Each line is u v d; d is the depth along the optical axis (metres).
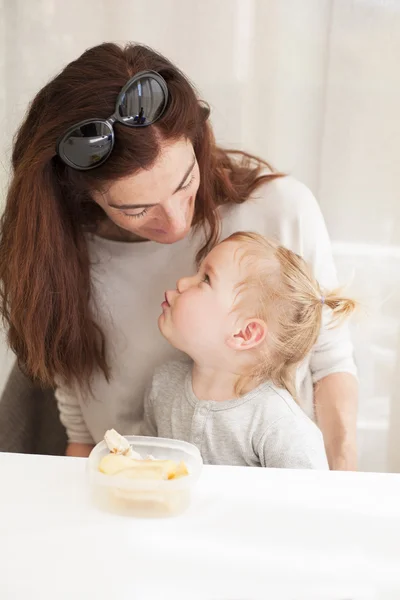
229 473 0.72
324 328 1.13
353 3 1.22
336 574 0.58
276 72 1.27
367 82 1.26
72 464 0.74
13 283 1.06
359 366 1.40
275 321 1.03
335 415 1.10
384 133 1.29
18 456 0.75
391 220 1.33
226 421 1.02
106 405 1.20
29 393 1.33
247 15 1.24
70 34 1.28
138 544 0.61
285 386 1.06
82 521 0.64
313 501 0.68
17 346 1.15
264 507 0.66
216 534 0.63
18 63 1.29
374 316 1.37
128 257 1.12
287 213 1.12
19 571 0.58
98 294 1.14
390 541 0.62
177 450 0.77
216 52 1.27
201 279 1.05
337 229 1.34
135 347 1.16
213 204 1.08
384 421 1.42
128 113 0.85
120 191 0.90
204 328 1.03
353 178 1.31
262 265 1.02
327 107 1.28
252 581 0.57
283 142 1.30
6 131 1.30
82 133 0.87
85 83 0.89
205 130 1.01
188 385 1.08
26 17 1.27
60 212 1.02
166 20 1.26
